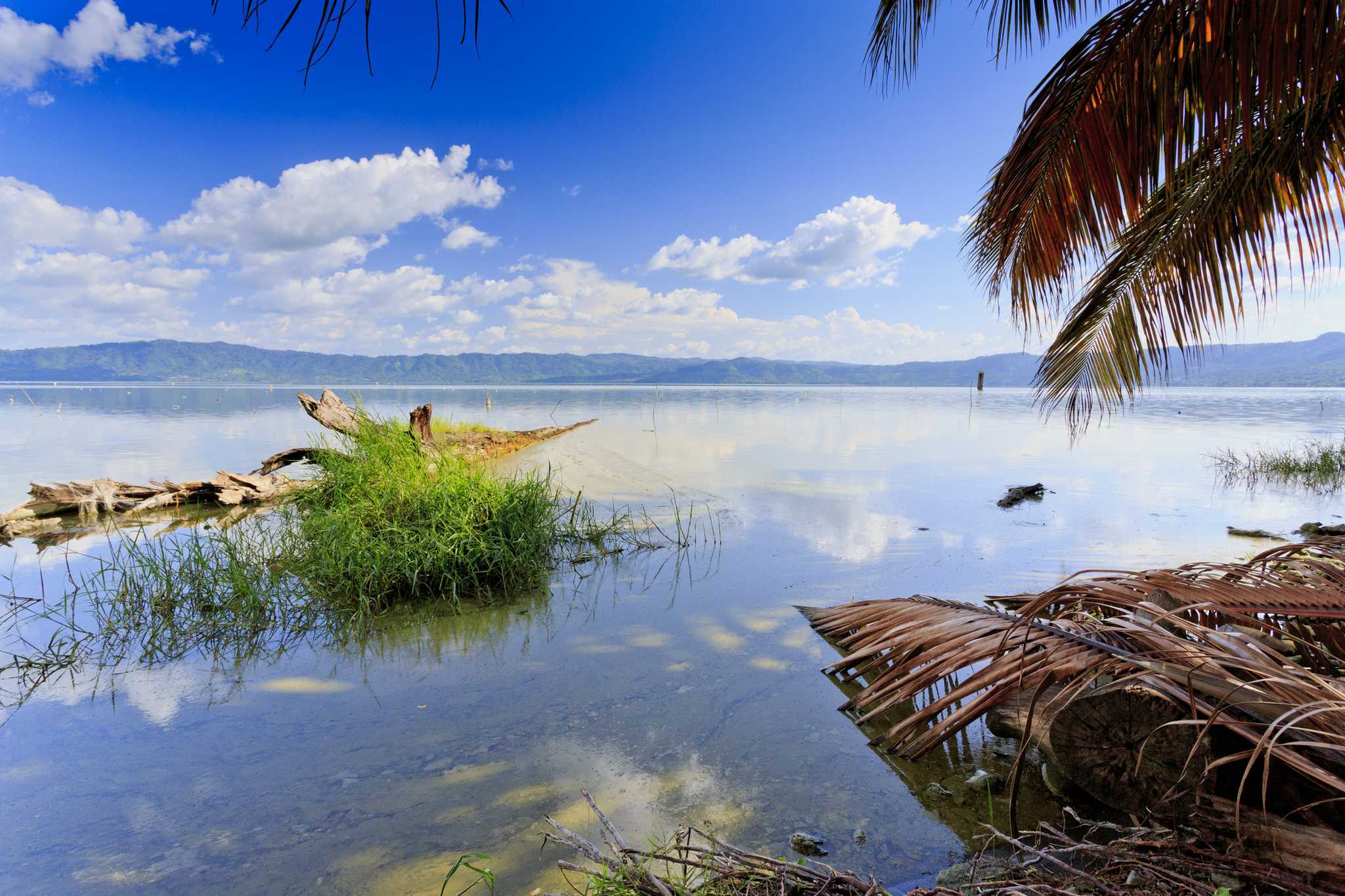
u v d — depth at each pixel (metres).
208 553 5.48
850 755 2.72
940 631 3.06
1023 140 3.36
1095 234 3.30
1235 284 3.83
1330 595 2.16
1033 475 10.04
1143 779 2.08
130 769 2.63
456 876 2.01
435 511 5.73
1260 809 1.80
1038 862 1.96
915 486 9.09
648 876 1.75
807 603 4.60
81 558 5.84
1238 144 3.52
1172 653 2.14
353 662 3.72
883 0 3.36
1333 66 2.47
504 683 3.42
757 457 12.23
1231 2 2.54
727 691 3.30
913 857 2.07
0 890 1.96
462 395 65.31
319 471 8.97
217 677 3.52
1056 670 2.23
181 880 2.00
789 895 1.72
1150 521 6.90
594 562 5.72
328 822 2.29
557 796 2.43
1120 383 4.50
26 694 3.31
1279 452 12.27
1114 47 3.01
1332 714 1.75
